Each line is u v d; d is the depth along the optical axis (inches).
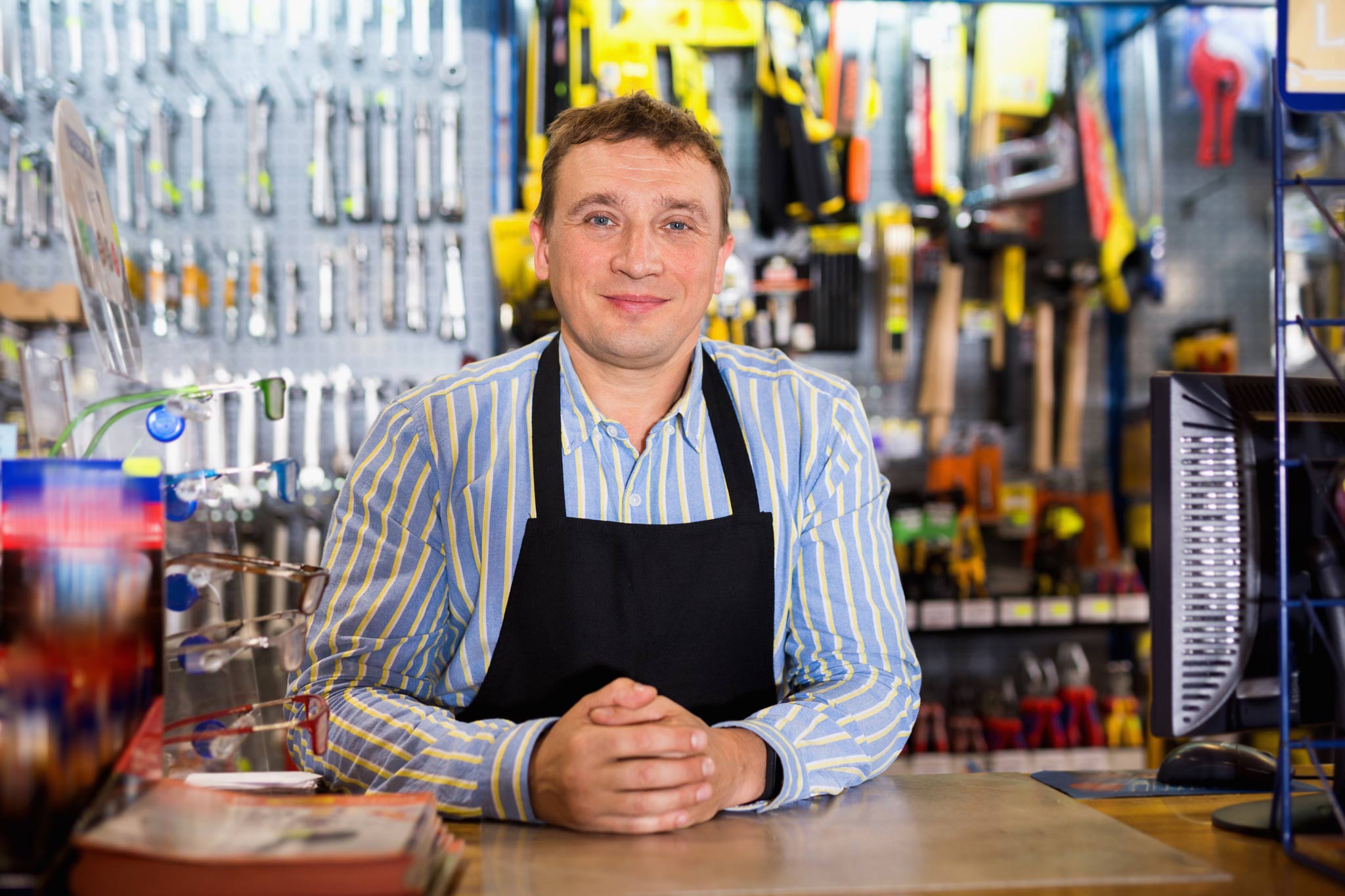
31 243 139.3
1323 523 45.9
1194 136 170.2
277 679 56.1
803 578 56.1
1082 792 47.3
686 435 55.2
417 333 148.3
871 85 149.8
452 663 54.7
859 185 148.5
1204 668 45.8
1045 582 143.9
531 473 54.0
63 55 147.4
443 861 33.9
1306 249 153.8
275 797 34.9
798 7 150.6
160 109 144.1
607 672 50.9
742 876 33.9
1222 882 33.8
